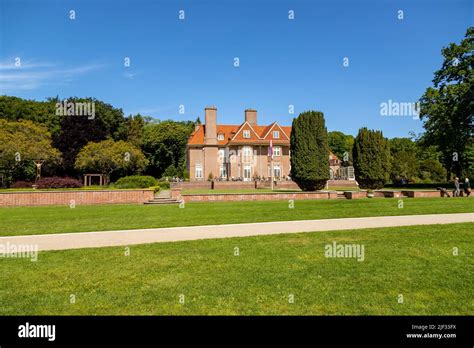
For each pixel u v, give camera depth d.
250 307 5.84
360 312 5.62
